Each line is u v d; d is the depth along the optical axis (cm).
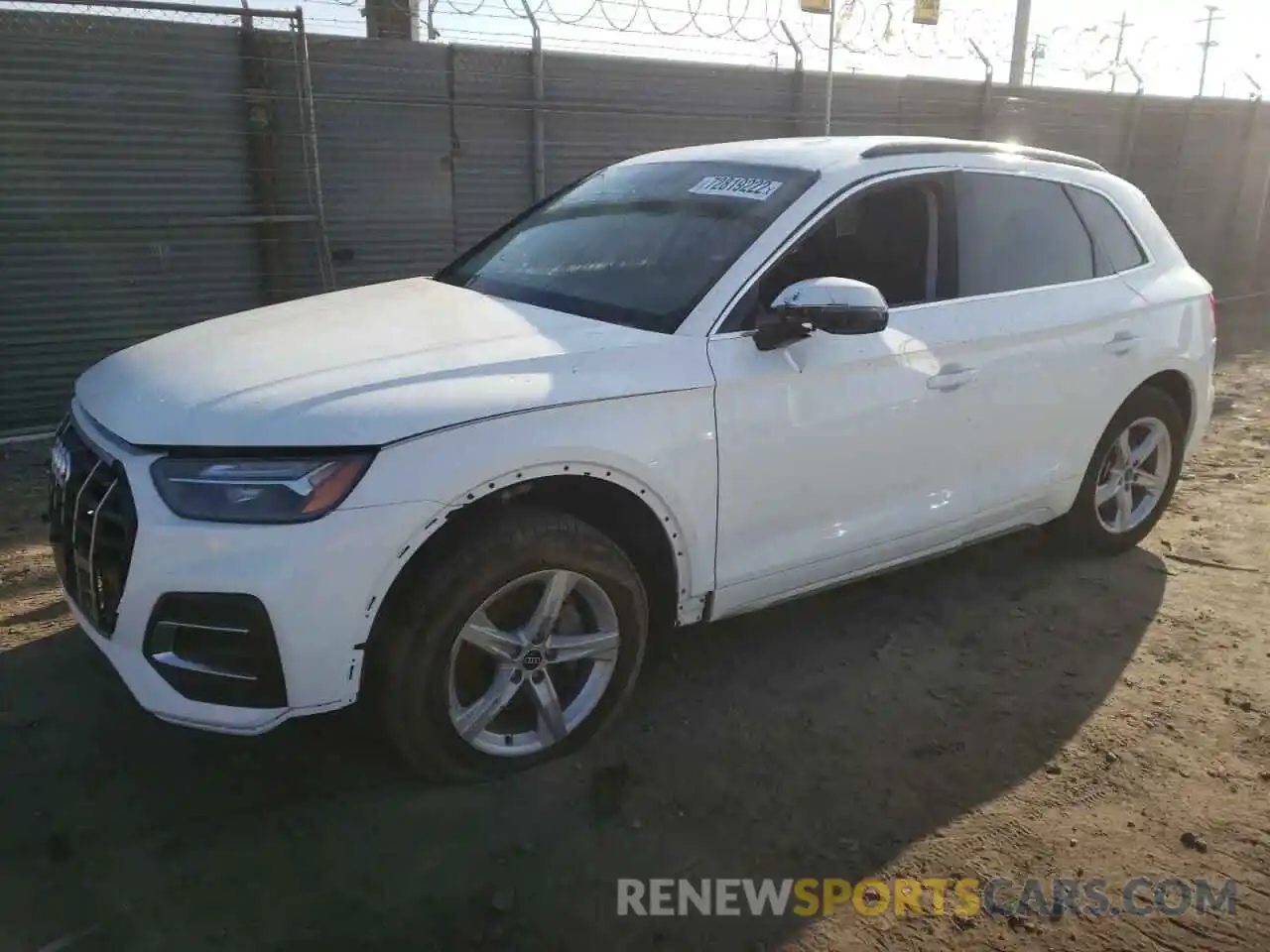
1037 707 369
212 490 270
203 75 741
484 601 294
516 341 320
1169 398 495
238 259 784
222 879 274
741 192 383
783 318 335
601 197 429
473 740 308
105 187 722
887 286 385
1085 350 441
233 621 267
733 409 332
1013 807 313
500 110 877
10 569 467
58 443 331
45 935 254
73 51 692
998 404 409
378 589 274
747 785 320
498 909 266
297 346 320
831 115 1080
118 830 291
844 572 382
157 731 337
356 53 801
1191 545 525
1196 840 300
